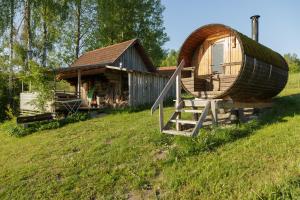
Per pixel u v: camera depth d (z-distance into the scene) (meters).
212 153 6.73
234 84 8.68
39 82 15.20
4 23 23.41
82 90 21.91
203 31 10.26
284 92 16.80
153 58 33.72
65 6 25.44
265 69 9.92
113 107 18.11
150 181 6.05
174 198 5.22
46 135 11.62
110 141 9.33
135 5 31.92
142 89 17.61
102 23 29.67
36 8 24.53
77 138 10.45
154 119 11.93
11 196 6.32
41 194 6.23
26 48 24.92
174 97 20.06
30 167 7.78
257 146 6.66
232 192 4.99
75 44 29.66
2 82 22.69
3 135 12.97
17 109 21.42
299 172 5.02
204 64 10.97
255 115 10.35
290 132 7.42
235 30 9.05
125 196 5.65
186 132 8.03
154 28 33.75
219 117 9.89
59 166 7.57
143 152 7.63
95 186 6.16
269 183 4.82
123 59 20.31
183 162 6.53
